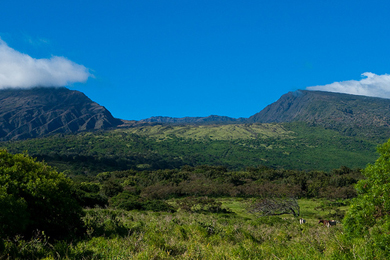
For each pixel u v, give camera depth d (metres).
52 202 11.09
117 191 64.25
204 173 113.44
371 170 9.99
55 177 12.25
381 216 9.12
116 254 8.47
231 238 14.07
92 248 9.27
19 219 9.23
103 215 16.95
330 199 70.88
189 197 72.00
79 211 12.25
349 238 9.76
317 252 9.60
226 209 58.38
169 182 93.00
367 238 9.25
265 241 14.41
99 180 107.94
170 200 75.25
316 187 79.50
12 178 10.63
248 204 62.97
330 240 11.59
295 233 17.00
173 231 13.99
